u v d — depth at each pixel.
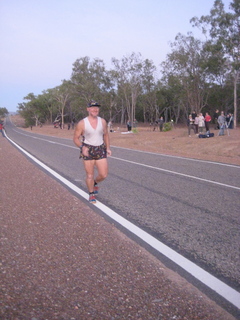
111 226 5.50
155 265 4.10
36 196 7.32
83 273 3.78
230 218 6.14
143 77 57.91
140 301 3.28
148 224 5.76
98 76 67.44
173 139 27.77
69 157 16.53
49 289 3.39
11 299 3.14
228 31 42.06
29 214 5.92
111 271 3.87
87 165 6.83
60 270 3.82
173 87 56.56
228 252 4.62
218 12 42.09
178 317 3.06
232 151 19.31
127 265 4.05
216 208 6.81
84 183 9.34
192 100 51.34
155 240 5.01
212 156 17.39
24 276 3.62
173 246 4.81
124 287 3.52
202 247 4.79
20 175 10.13
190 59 46.56
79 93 68.75
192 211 6.58
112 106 71.19
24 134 53.06
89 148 6.71
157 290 3.50
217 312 3.17
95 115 6.61
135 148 23.14
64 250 4.39
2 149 20.75
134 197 7.68
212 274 3.98
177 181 9.76
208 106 59.38
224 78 51.75
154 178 10.26
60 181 9.61
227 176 10.74
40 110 112.62
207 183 9.48
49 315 2.96
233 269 4.12
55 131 62.81
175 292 3.48
